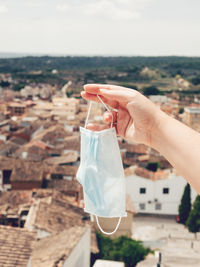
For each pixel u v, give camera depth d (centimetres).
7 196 3334
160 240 3403
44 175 4334
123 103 305
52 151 5353
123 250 2581
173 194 4019
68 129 7175
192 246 3278
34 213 2359
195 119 8425
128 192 3994
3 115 8812
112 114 317
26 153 5000
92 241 2448
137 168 4191
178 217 3834
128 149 5653
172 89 19088
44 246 1703
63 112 9612
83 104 12081
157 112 269
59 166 4403
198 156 231
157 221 3866
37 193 3403
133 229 3634
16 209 3033
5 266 1241
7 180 4278
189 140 242
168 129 256
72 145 5528
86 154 306
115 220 2984
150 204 4022
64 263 1491
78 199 3541
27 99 13738
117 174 300
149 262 2556
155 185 4000
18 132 6556
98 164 299
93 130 328
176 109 10875
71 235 1764
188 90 18512
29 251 1341
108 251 2545
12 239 1396
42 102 12612
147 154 5541
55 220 2339
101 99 322
